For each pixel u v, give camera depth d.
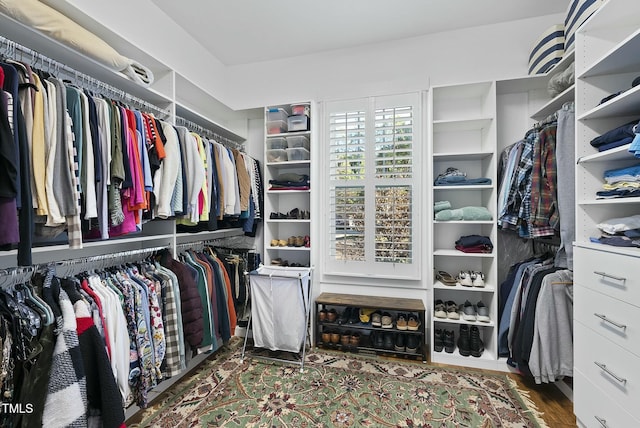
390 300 2.46
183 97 2.42
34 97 1.05
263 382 1.91
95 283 1.36
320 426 1.51
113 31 1.54
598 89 1.48
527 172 1.90
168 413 1.61
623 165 1.45
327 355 2.29
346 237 2.62
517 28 2.33
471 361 2.11
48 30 1.23
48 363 1.01
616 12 1.34
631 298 1.15
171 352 1.62
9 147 0.90
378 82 2.59
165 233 1.92
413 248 2.49
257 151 3.00
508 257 2.39
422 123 2.48
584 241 1.49
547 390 1.81
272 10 2.22
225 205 2.20
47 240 1.32
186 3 2.17
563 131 1.67
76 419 1.02
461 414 1.60
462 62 2.44
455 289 2.37
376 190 2.54
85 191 1.21
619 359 1.21
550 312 1.67
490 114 2.18
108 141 1.32
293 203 2.90
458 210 2.22
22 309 1.04
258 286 2.17
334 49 2.75
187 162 1.80
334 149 2.66
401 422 1.54
